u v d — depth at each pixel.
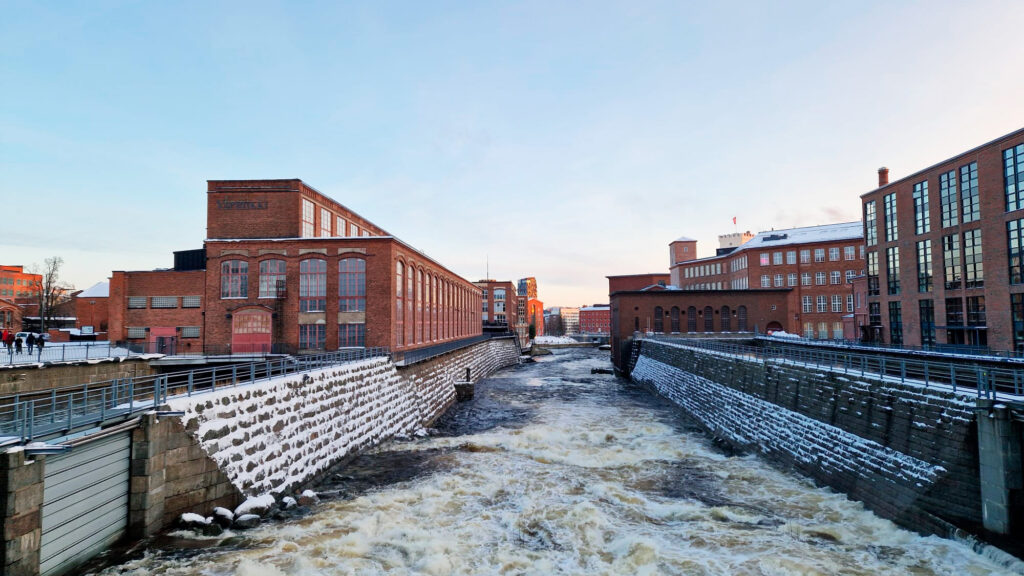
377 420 26.20
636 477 20.19
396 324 36.97
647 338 55.91
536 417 33.41
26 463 10.24
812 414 20.67
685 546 13.96
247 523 15.03
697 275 95.94
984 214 34.88
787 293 61.47
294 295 36.19
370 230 56.41
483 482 19.52
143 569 12.05
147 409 13.65
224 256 36.81
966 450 13.66
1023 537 12.51
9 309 70.44
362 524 15.38
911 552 13.20
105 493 12.49
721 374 30.36
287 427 18.66
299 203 39.69
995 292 33.97
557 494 18.16
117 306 47.03
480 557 13.45
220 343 36.22
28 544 10.23
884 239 46.09
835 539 14.34
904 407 15.93
